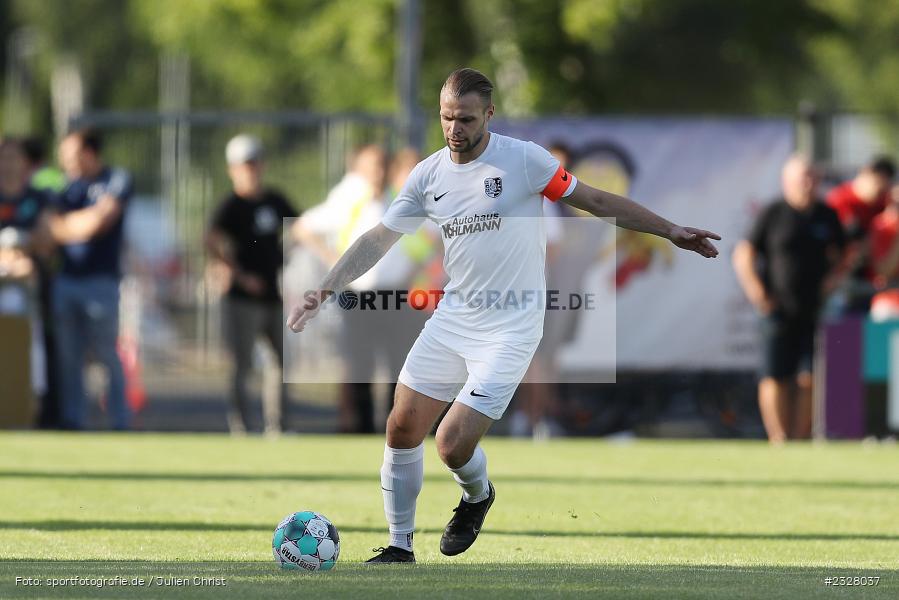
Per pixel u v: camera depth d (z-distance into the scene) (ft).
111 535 90.74
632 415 167.22
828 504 112.98
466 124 74.28
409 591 65.21
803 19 390.21
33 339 165.07
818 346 164.35
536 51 352.69
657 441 166.71
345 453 149.07
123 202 161.17
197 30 405.59
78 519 98.58
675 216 163.84
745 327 165.58
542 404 166.91
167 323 170.19
